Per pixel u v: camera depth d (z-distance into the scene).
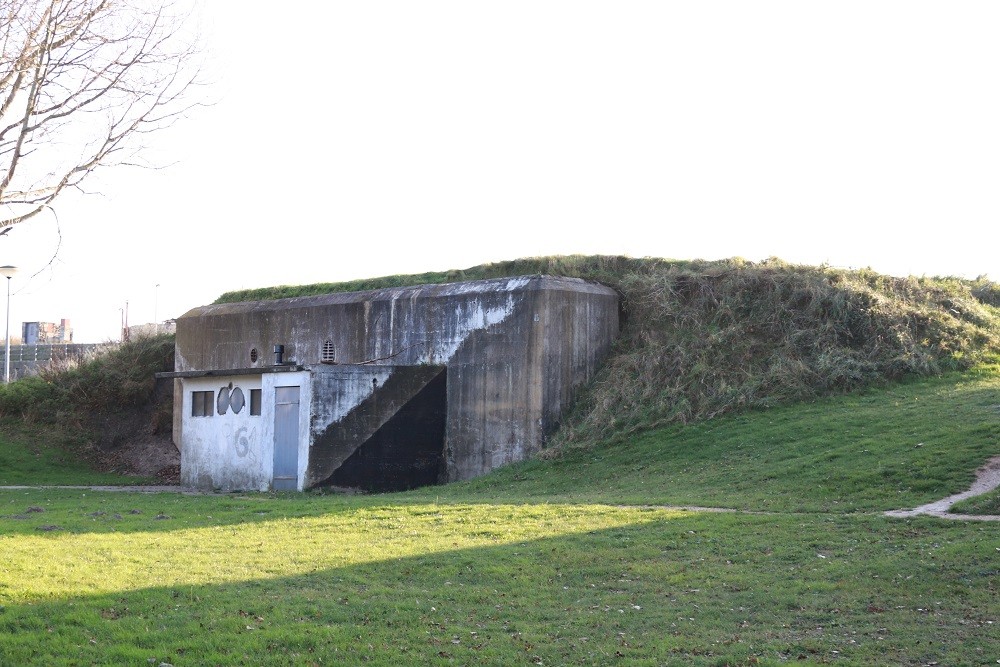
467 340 27.69
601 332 28.41
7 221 11.70
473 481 24.81
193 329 35.78
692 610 11.45
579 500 19.48
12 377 49.00
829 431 21.91
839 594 11.67
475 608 11.65
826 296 27.66
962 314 28.42
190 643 10.08
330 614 11.22
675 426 24.64
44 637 10.15
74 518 18.95
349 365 26.27
